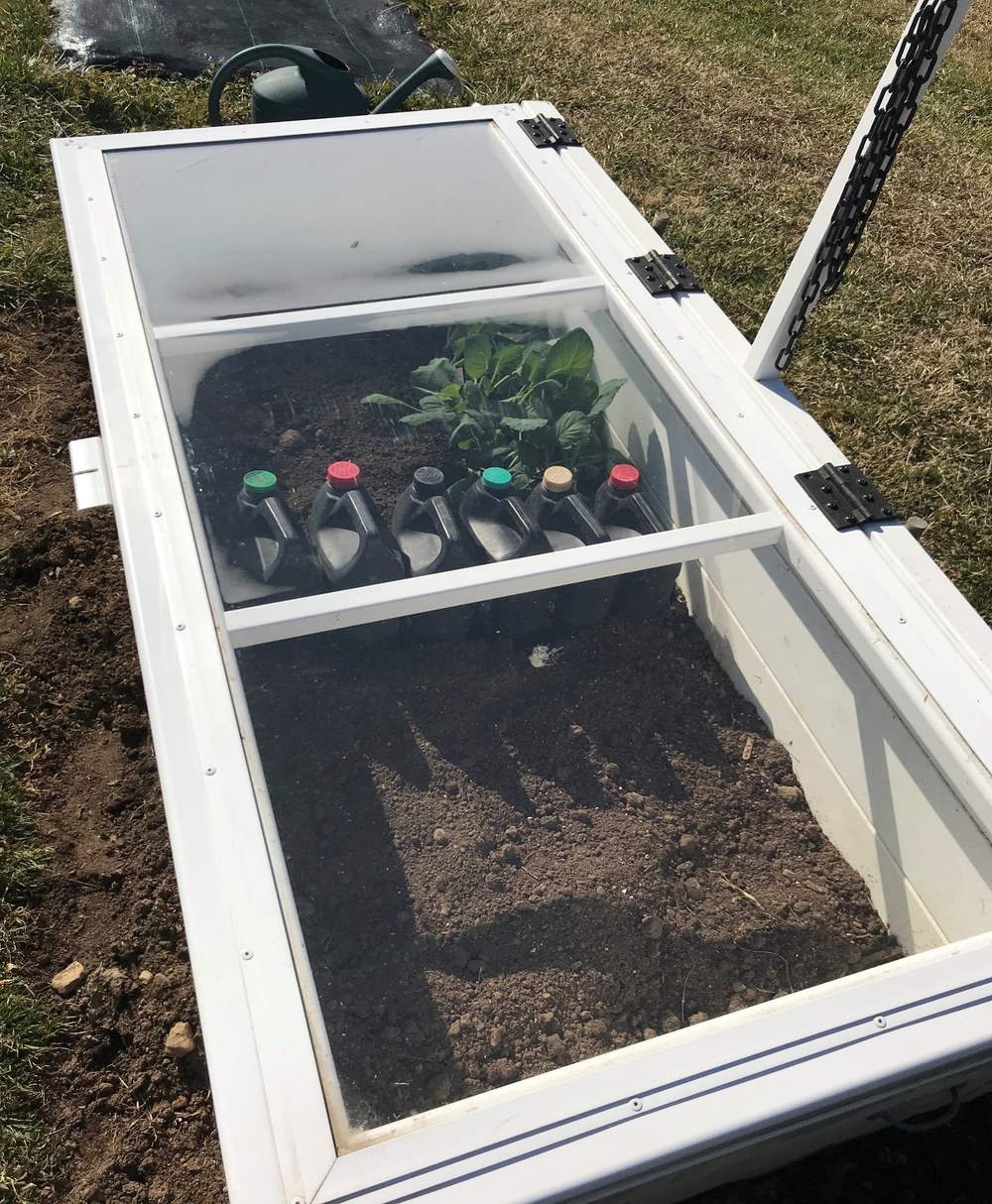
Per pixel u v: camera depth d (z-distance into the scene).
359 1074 1.16
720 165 3.99
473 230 2.41
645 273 2.12
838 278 1.68
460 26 4.46
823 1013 1.04
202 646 1.29
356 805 1.47
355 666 1.62
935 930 1.44
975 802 1.33
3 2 3.90
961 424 2.92
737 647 1.84
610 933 1.45
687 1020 1.38
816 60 4.98
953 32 1.37
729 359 1.93
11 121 3.37
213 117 2.97
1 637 2.09
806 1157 1.57
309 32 4.18
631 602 1.88
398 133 2.51
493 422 2.00
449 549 1.73
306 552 1.66
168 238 2.15
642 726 1.75
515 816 1.56
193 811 1.12
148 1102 1.57
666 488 2.01
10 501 2.35
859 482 1.69
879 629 1.49
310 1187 0.87
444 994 1.33
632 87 4.36
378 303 2.06
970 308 3.40
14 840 1.81
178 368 1.90
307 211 2.32
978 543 2.60
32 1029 1.60
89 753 1.95
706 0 5.34
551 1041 1.31
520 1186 0.88
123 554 1.39
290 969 1.01
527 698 1.71
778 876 1.61
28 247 2.95
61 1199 1.48
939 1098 1.50
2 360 2.66
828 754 1.65
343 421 1.95
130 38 3.90
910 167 4.17
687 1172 1.11
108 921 1.74
